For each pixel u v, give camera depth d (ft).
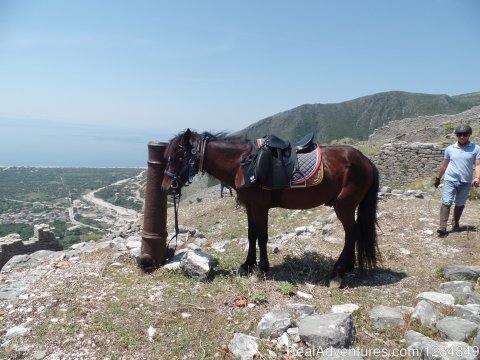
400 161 57.41
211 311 13.94
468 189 22.06
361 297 15.29
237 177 16.21
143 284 16.24
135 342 11.96
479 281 15.53
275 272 17.79
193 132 16.83
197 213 56.65
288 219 36.91
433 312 12.80
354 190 15.92
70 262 19.75
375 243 16.97
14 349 11.73
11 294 16.14
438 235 22.43
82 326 12.74
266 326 12.28
